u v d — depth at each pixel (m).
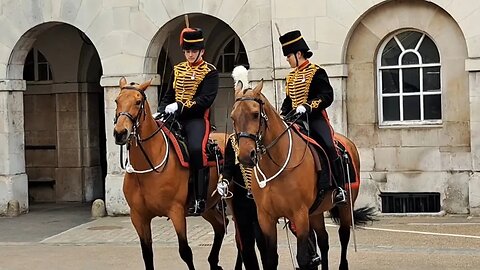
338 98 21.45
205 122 14.27
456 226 19.39
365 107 21.64
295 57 13.68
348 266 15.34
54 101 28.11
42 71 28.36
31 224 22.66
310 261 12.68
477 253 16.27
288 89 13.85
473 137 20.55
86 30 23.52
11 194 24.27
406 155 21.39
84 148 27.95
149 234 13.82
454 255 16.12
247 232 13.68
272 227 12.55
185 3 22.62
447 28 20.84
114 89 23.38
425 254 16.31
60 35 27.59
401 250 16.78
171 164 13.53
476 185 20.56
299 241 12.42
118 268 16.19
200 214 14.23
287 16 21.58
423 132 21.23
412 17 21.08
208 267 16.00
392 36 21.53
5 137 24.20
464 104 20.84
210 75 14.27
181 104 14.09
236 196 13.66
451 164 21.02
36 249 18.78
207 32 26.41
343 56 21.42
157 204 13.52
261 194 12.42
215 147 14.24
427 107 21.47
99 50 23.42
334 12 21.30
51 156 28.23
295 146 12.54
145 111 13.16
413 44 21.45
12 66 24.33
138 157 13.31
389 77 21.69
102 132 28.34
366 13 21.30
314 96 13.55
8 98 24.25
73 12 23.61
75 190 27.94
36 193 28.30
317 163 12.80
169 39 24.83
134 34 23.12
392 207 21.55
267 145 12.16
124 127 12.55
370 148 21.64
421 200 21.33
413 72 21.50
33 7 23.95
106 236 20.27
